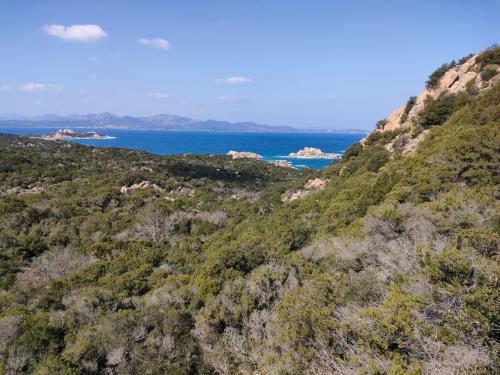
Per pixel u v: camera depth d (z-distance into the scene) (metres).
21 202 37.56
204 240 30.22
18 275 23.03
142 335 12.22
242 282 13.70
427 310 6.76
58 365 10.39
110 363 10.92
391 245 11.25
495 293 5.83
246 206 39.28
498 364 5.06
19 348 11.29
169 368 10.51
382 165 30.09
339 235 16.88
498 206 11.91
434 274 7.12
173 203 41.31
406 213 13.38
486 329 5.62
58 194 45.28
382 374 5.84
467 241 8.23
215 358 10.45
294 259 14.86
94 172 60.88
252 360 9.85
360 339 6.66
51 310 15.91
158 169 67.94
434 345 5.80
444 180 16.91
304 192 38.69
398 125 38.38
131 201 43.47
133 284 19.19
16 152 66.81
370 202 19.88
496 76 28.89
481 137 17.05
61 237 29.55
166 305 14.65
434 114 30.47
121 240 29.72
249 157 127.00
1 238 27.69
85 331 12.56
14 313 14.54
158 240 31.14
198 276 17.06
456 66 34.94
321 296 9.13
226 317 12.12
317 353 7.34
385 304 7.19
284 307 9.65
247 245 20.39
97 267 22.62
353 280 9.77
